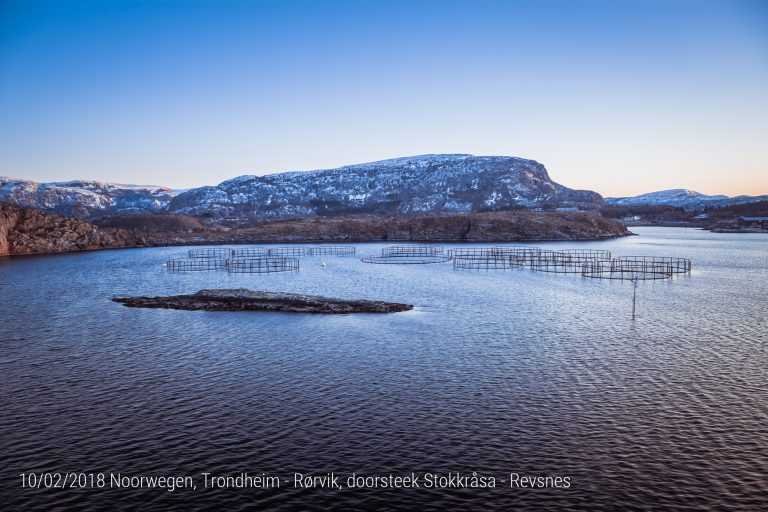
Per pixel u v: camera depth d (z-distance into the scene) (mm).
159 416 35812
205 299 77812
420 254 169750
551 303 79312
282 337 57781
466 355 50062
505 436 32375
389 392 40062
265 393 40094
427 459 29688
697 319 66688
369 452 30547
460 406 37156
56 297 87000
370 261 150250
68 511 24922
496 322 65188
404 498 25906
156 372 45406
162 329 62094
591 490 26375
